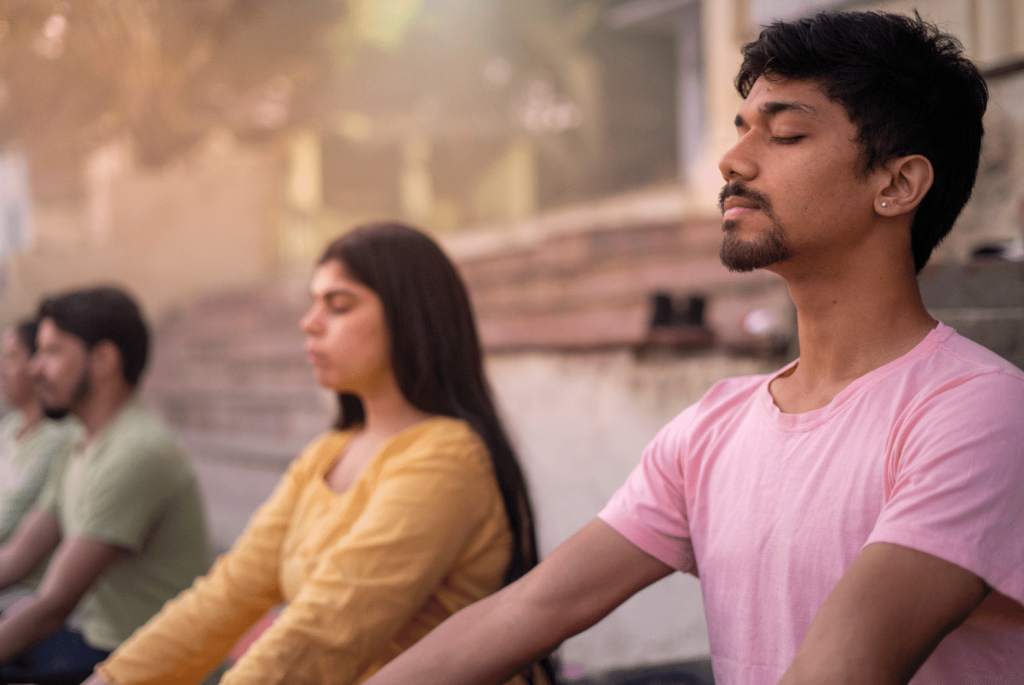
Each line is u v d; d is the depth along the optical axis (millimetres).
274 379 7977
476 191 15508
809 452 949
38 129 7719
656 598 2805
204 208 12055
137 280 11555
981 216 2430
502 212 14969
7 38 6363
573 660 2963
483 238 10367
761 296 3973
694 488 1075
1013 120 2344
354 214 14086
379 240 1673
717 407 1104
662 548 1096
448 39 12984
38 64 6816
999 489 799
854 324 969
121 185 11570
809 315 1000
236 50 8500
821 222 940
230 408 8078
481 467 1560
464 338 1701
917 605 777
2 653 2066
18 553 2621
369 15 9820
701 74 12148
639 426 3211
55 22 6367
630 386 3256
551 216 9602
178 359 9703
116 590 2338
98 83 7391
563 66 14648
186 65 7910
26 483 2988
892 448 886
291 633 1345
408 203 14383
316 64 9742
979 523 789
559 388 3600
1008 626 857
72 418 3092
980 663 866
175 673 1643
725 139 5812
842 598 795
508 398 3900
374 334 1643
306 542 1578
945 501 800
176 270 11805
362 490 1561
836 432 937
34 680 2160
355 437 1778
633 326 4559
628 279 4855
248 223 12320
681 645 2711
